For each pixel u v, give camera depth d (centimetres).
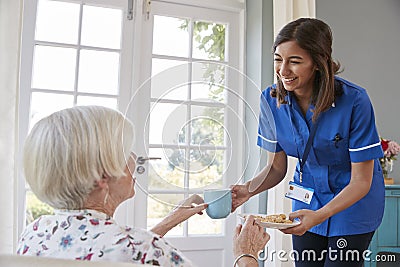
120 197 95
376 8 329
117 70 264
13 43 217
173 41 279
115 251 81
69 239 83
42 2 252
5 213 207
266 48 277
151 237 85
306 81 158
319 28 155
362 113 163
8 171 210
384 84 328
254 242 112
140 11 269
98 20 262
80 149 86
